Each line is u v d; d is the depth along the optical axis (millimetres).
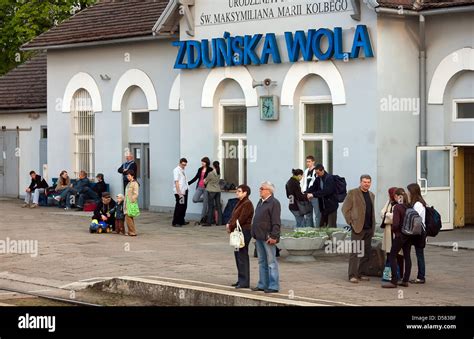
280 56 30484
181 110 33688
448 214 28812
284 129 30609
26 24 51188
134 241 27844
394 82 28406
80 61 39156
